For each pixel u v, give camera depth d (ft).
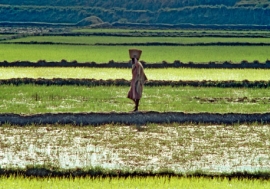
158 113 246.47
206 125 242.37
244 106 277.64
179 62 416.67
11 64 405.18
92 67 407.44
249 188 166.30
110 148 206.08
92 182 170.30
